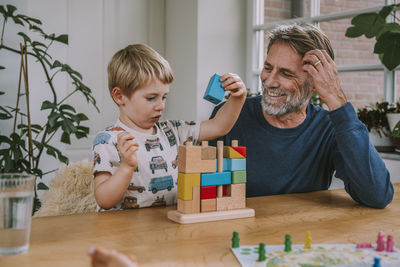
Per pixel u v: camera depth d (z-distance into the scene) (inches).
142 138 45.3
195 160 33.2
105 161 41.6
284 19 95.7
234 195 35.1
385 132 68.2
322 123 55.3
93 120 100.5
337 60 84.4
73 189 60.7
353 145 40.6
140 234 29.7
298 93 49.4
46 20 93.0
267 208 38.4
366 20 57.2
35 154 89.0
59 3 94.6
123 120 45.9
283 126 54.8
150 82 42.0
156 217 34.4
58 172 63.2
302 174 54.0
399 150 66.6
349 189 43.0
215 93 40.4
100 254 18.4
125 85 42.4
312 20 88.8
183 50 102.4
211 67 100.0
